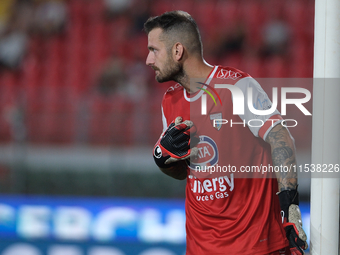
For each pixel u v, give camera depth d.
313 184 6.00
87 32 31.56
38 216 16.81
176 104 7.41
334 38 5.78
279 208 6.89
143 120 18.88
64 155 18.61
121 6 32.56
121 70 26.83
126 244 16.41
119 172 18.48
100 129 18.91
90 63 29.56
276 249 6.65
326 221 5.85
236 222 6.69
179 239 16.19
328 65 5.81
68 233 16.66
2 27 31.97
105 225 16.56
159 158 7.33
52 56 30.16
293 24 30.45
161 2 33.00
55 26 31.84
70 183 18.45
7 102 18.88
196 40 7.02
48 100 18.98
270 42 28.88
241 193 6.77
